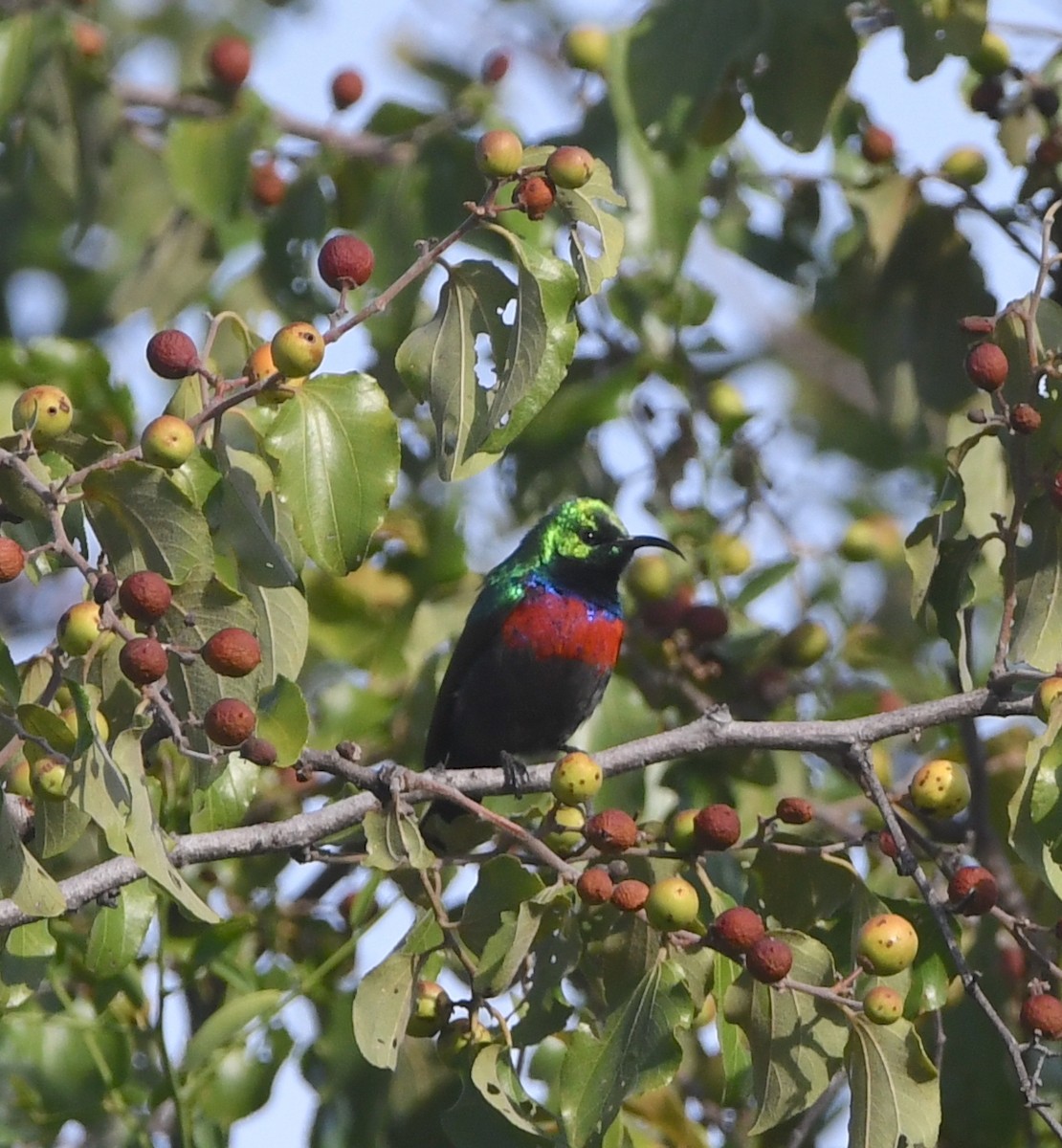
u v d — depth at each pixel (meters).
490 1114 9.08
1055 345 9.88
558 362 8.84
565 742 13.55
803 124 12.55
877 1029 8.50
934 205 12.51
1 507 8.71
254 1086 10.73
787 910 9.67
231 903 12.26
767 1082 8.77
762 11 12.04
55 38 13.77
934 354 12.66
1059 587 9.91
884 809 9.34
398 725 13.43
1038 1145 11.38
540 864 9.91
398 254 13.60
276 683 9.24
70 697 9.38
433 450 14.32
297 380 8.69
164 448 8.30
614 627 13.20
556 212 13.04
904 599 15.96
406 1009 9.27
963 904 8.81
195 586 8.46
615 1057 8.61
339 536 8.63
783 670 13.45
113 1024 11.06
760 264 14.95
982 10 11.79
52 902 8.15
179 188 13.39
